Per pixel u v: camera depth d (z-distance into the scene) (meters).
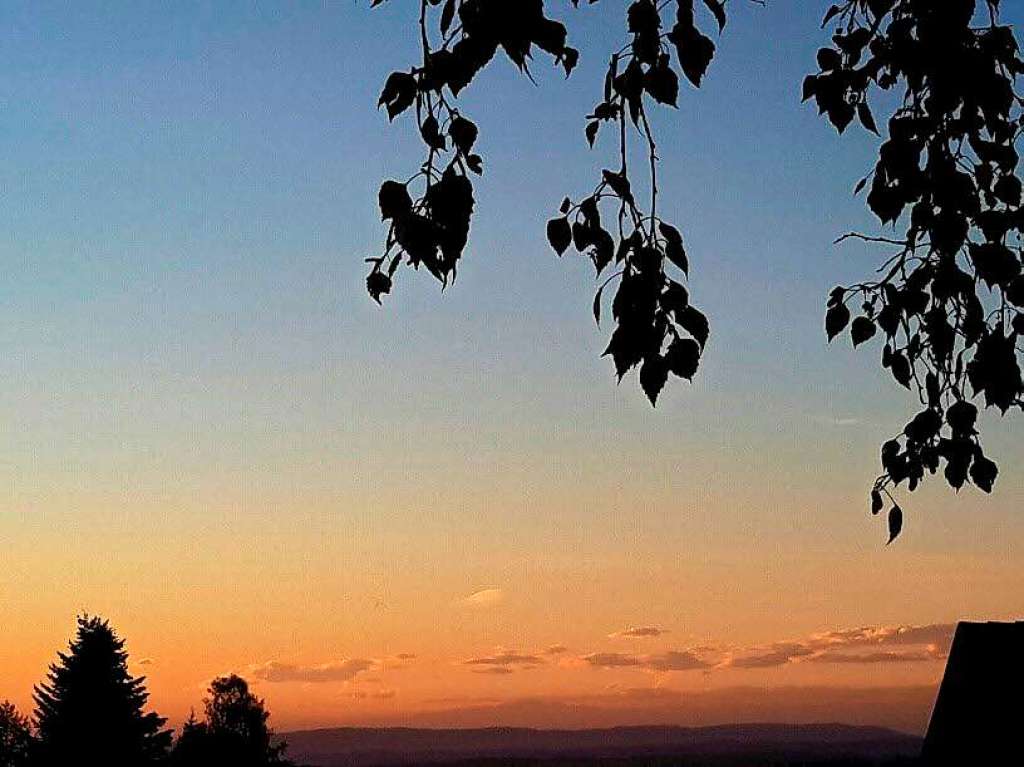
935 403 7.06
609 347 5.15
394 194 5.09
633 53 5.31
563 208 5.34
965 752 17.64
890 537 7.38
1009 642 18.25
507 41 4.81
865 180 6.51
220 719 86.69
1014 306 6.40
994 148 6.41
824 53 6.70
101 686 68.75
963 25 5.88
